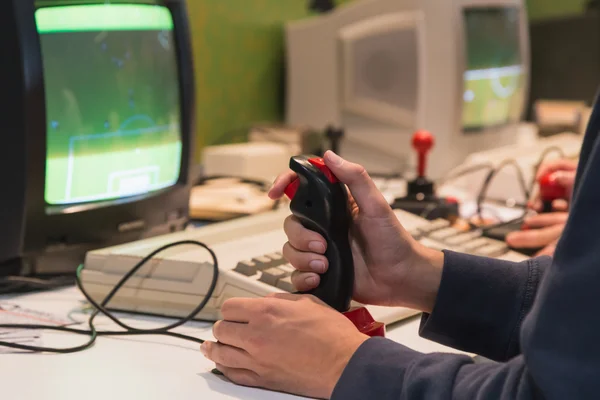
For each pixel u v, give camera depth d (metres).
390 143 1.83
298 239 0.76
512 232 1.21
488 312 0.80
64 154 1.04
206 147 1.84
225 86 1.88
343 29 1.85
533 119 2.44
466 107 1.83
